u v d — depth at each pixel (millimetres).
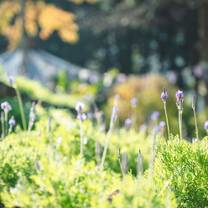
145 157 7402
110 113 17281
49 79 27297
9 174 4906
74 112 12125
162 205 4211
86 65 48344
